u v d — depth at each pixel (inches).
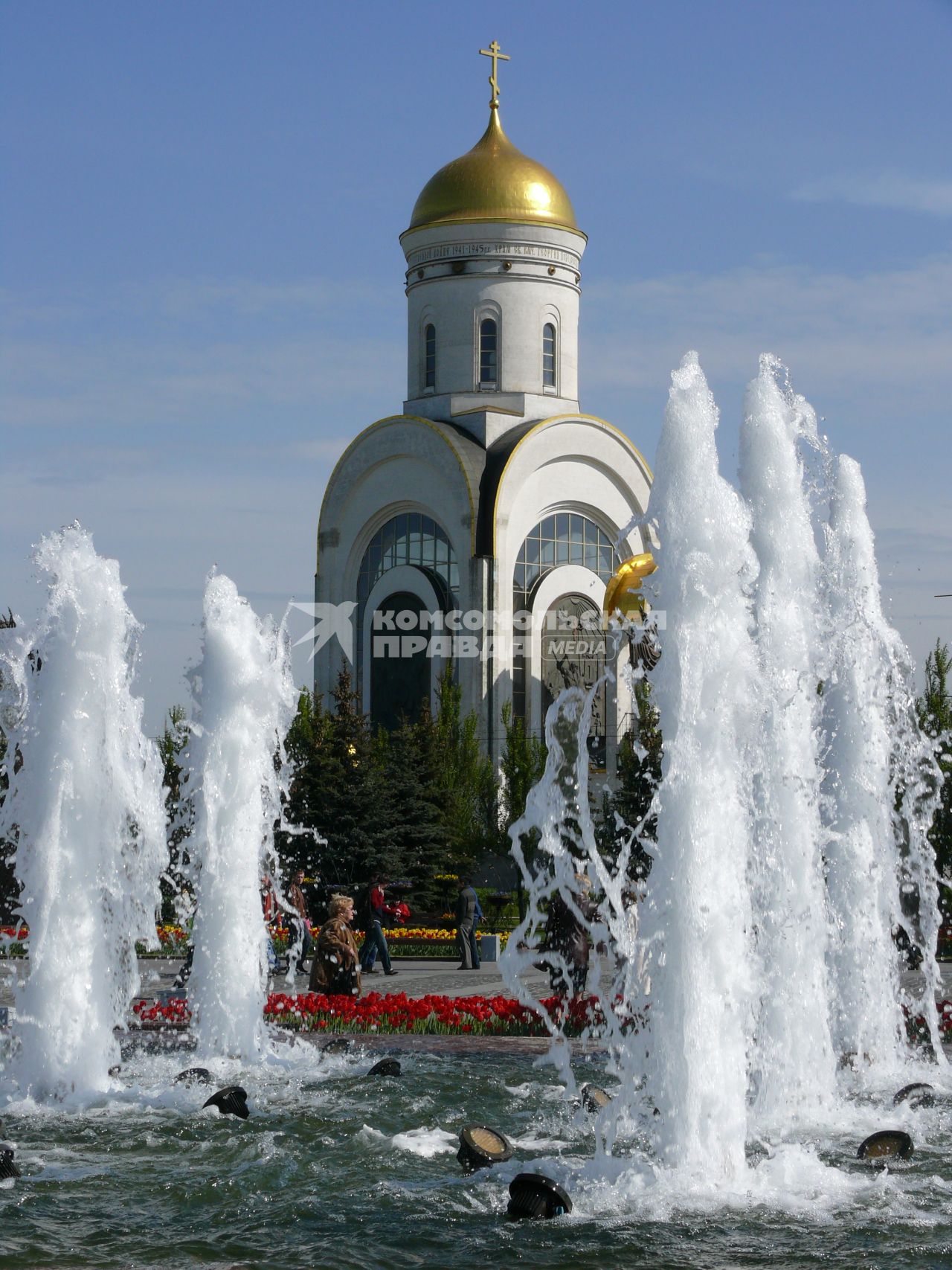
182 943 1445.6
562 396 2596.0
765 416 681.0
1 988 989.2
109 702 623.8
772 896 600.4
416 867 1936.5
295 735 1963.6
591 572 2532.0
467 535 2428.6
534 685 2447.1
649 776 513.0
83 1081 604.4
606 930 507.8
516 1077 647.8
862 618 753.6
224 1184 469.1
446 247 2561.5
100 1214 440.1
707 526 488.4
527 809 514.0
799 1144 521.7
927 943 749.3
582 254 2632.9
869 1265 385.4
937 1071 672.4
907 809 782.5
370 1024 820.6
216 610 735.7
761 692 489.7
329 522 2635.3
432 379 2598.4
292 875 1348.4
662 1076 465.7
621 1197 446.3
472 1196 452.8
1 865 1189.7
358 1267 389.7
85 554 627.5
